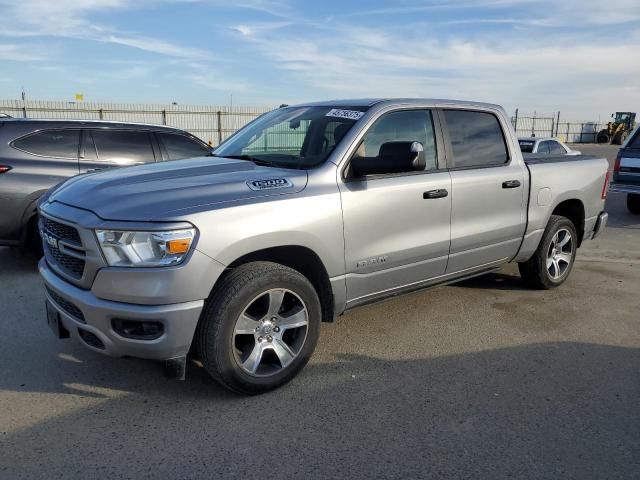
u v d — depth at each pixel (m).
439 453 2.98
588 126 56.97
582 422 3.32
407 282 4.42
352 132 4.01
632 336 4.71
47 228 3.61
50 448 2.98
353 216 3.85
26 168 6.36
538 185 5.39
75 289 3.29
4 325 4.76
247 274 3.38
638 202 11.59
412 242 4.27
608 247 8.48
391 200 4.07
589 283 6.29
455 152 4.71
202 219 3.16
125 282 3.07
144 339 3.15
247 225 3.31
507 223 5.09
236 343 3.53
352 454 2.96
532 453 2.99
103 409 3.40
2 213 6.24
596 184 6.16
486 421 3.31
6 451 2.95
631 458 2.96
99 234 3.09
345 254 3.85
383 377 3.89
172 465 2.85
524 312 5.26
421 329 4.80
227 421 3.28
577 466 2.88
